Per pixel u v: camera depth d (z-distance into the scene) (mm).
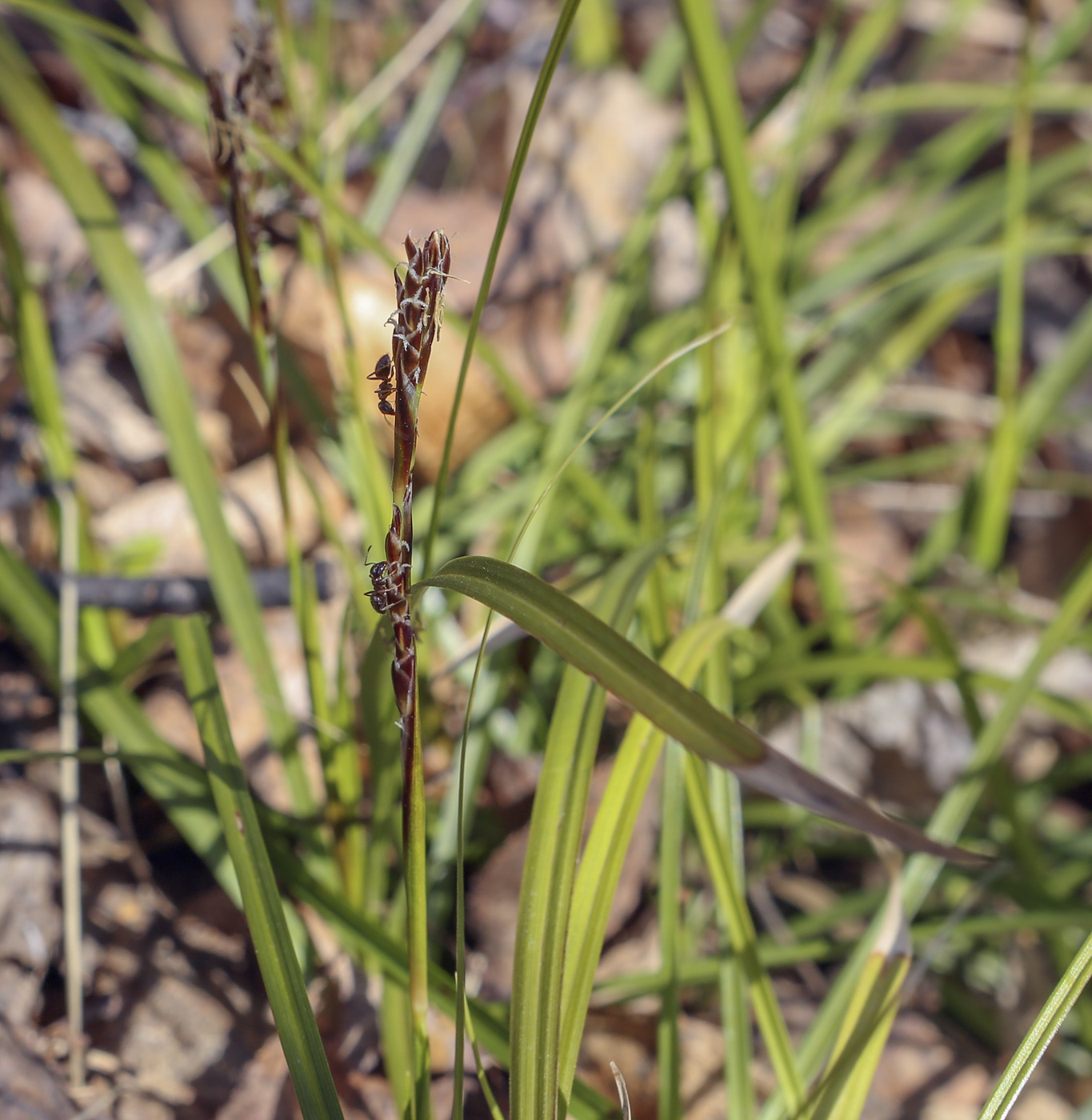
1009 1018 461
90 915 383
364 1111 354
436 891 421
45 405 419
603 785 467
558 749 300
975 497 650
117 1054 353
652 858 460
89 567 445
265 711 373
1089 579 407
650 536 428
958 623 639
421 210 671
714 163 507
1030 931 463
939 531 649
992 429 715
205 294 577
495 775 479
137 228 639
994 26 1007
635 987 380
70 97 712
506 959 416
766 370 473
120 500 528
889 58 985
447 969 418
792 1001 453
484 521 523
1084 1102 435
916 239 693
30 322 412
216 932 394
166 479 546
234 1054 361
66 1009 361
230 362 566
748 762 253
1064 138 952
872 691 579
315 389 551
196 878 413
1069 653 626
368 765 457
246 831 313
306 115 563
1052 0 1043
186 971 379
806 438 500
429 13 865
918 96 659
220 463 558
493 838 464
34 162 643
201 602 448
